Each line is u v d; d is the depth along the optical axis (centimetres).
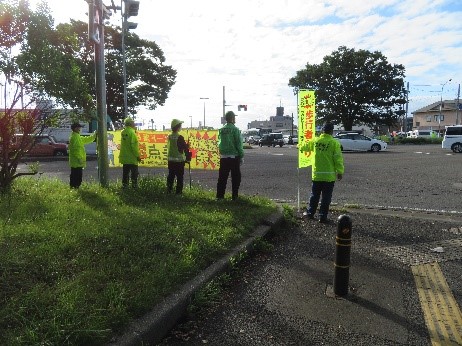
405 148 3875
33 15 685
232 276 479
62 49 769
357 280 471
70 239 472
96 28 875
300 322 369
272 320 373
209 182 1303
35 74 706
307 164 836
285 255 564
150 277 394
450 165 1905
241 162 827
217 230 574
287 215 766
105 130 932
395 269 507
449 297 425
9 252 414
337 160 733
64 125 888
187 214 650
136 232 524
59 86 735
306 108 798
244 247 539
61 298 335
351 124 5809
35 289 347
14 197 729
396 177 1444
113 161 1191
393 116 5734
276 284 459
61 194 783
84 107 830
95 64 911
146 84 3762
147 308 346
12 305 320
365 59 5572
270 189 1174
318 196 775
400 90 5628
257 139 5878
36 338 280
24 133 789
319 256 560
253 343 333
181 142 855
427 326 363
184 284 404
